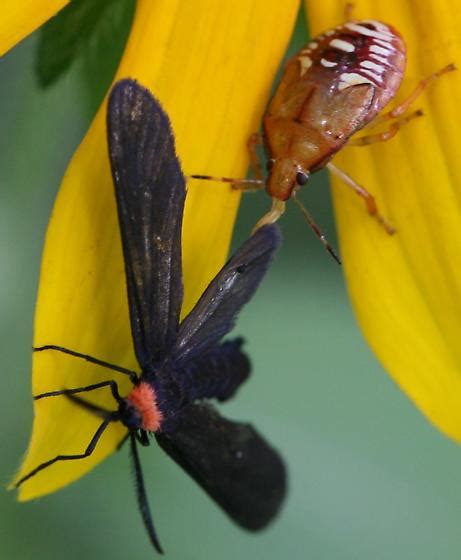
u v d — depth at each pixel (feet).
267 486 0.39
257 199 0.45
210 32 0.39
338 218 0.40
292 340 0.46
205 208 0.39
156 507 0.45
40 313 0.37
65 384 0.37
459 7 0.39
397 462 0.46
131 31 0.39
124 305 0.38
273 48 0.39
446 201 0.39
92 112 0.41
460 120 0.39
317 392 0.46
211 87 0.39
